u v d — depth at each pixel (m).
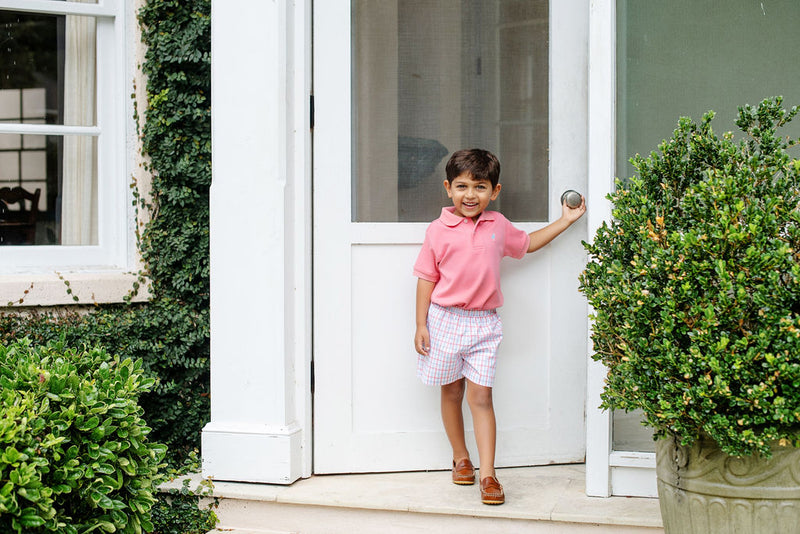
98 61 3.49
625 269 2.31
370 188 3.22
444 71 3.21
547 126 3.21
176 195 3.40
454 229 2.96
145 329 3.37
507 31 3.20
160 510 2.98
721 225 2.07
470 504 2.85
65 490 2.31
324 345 3.21
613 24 2.90
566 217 3.07
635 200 2.33
